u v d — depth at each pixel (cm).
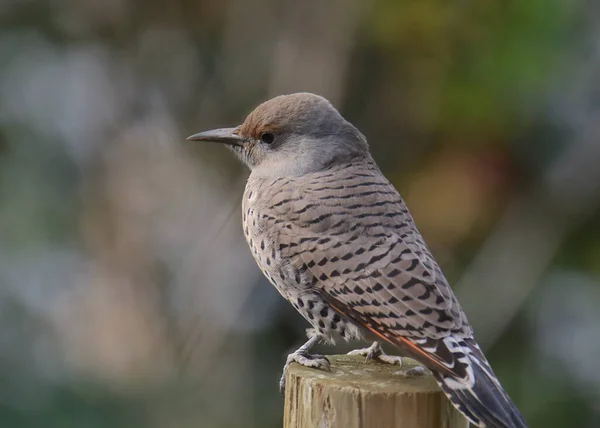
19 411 1213
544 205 1264
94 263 1373
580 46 1280
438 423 636
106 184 1397
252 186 817
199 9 1360
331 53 1246
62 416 1218
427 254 727
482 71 1248
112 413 1236
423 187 1251
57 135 1402
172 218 1360
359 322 709
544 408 1234
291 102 827
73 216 1381
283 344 1239
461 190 1244
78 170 1398
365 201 748
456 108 1245
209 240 1305
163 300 1335
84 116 1418
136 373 1314
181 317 1298
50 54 1441
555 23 1251
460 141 1254
